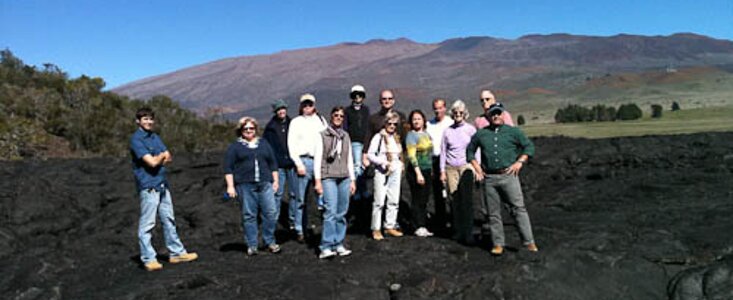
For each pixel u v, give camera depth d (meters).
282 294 5.48
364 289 5.63
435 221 8.17
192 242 7.96
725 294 5.49
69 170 12.66
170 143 22.47
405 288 5.70
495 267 6.09
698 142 13.37
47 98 22.53
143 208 6.26
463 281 5.75
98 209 9.88
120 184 11.30
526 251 6.49
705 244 6.54
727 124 73.62
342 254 6.79
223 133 27.02
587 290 5.72
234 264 6.55
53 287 5.59
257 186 6.86
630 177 11.12
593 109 134.38
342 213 6.78
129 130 22.55
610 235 7.17
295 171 7.92
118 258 6.95
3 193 9.66
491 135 6.57
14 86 22.86
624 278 5.93
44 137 19.72
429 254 6.66
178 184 11.59
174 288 5.69
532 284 5.70
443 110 7.87
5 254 7.27
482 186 6.76
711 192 9.24
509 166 6.50
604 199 9.66
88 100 23.86
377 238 7.50
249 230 6.96
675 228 7.36
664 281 5.98
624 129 84.12
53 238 8.32
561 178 12.01
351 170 6.81
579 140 15.26
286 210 9.56
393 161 7.56
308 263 6.52
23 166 13.13
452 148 7.27
